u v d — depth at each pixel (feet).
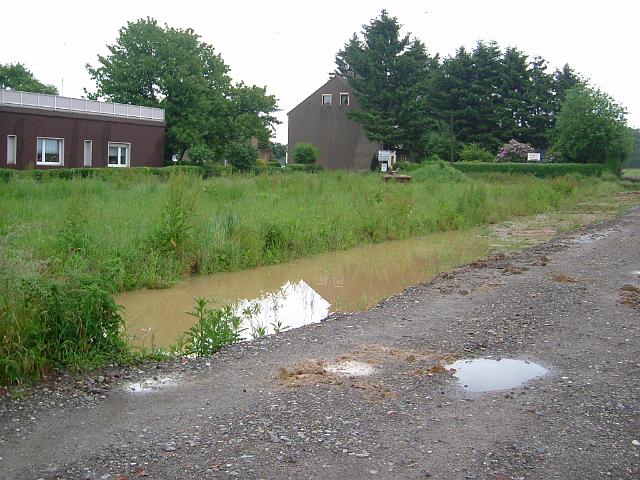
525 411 17.43
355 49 215.92
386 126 190.60
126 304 33.01
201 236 42.80
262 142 169.48
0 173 78.02
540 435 15.93
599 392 18.76
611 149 178.50
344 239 53.57
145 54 144.25
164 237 40.88
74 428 16.24
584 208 95.55
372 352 22.89
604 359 21.86
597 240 54.29
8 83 219.20
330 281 40.32
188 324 29.58
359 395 18.56
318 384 19.49
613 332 25.07
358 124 203.41
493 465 14.39
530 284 34.24
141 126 129.59
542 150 229.04
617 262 41.91
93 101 121.29
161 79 141.59
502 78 219.61
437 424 16.57
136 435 15.83
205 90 146.30
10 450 14.98
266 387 19.29
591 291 32.42
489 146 215.51
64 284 21.75
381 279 41.06
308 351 23.08
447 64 221.25
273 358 22.25
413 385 19.44
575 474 13.99
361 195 70.85
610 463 14.48
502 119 217.77
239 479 13.65
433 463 14.47
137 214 49.60
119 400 18.22
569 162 187.11
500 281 35.42
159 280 37.09
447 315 28.04
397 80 194.29
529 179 129.80
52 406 17.63
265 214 52.49
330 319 28.07
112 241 39.63
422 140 196.75
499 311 28.48
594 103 179.63
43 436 15.75
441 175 118.11
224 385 19.51
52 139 114.62
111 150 124.77
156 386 19.44
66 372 20.06
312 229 51.44
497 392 18.88
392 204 63.72
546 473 14.03
